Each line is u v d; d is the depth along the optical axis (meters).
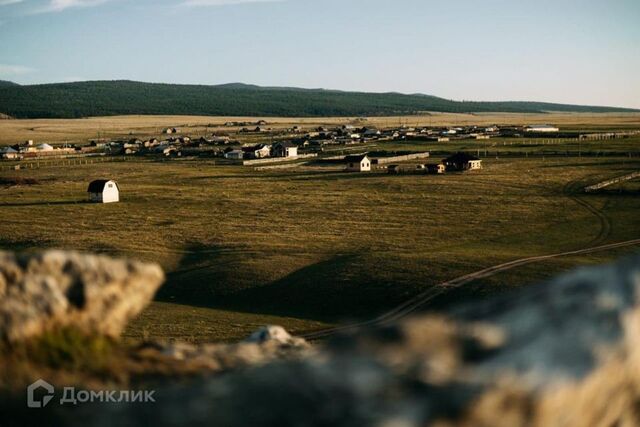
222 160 185.25
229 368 8.41
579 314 4.26
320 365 4.04
